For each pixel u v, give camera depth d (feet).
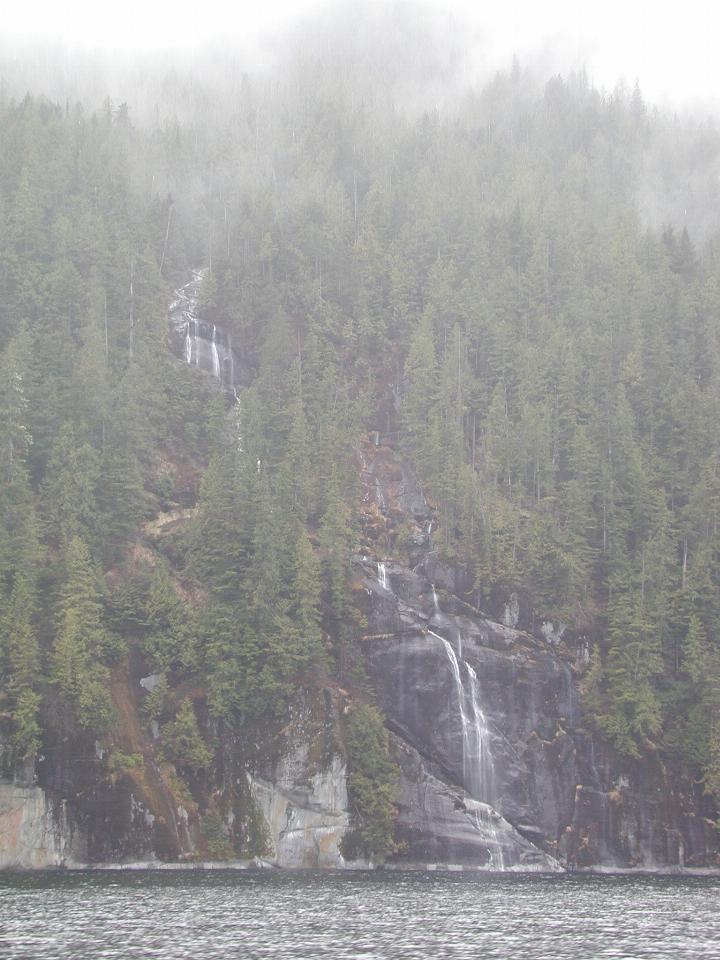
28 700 344.28
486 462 459.32
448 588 429.79
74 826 347.77
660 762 394.11
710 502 434.71
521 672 406.82
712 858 382.83
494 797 388.98
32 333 467.11
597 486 449.06
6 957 196.85
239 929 228.63
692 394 472.85
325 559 416.05
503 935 226.79
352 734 378.94
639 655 401.90
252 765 374.84
